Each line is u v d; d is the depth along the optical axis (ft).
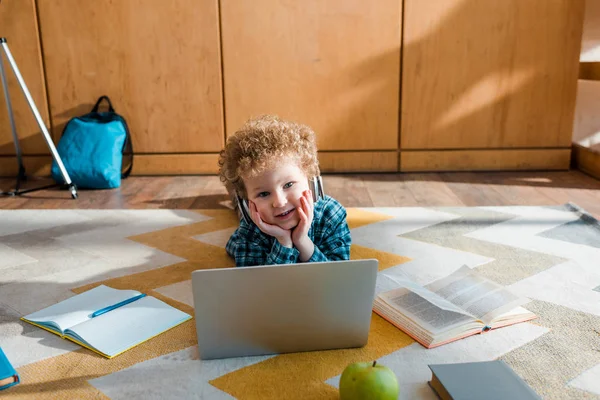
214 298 3.86
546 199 8.14
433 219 7.16
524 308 4.63
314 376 3.86
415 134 9.80
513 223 6.93
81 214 7.70
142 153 9.91
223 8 9.26
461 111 9.69
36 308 4.91
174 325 4.52
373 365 3.40
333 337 4.13
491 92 9.61
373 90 9.61
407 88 9.59
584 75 9.62
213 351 4.05
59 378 3.87
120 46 9.43
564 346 4.15
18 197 8.69
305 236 4.44
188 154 9.89
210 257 6.08
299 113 9.70
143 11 9.30
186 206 8.11
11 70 9.52
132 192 8.91
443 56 9.46
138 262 5.95
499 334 4.33
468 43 9.41
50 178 9.81
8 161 9.91
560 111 9.65
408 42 9.41
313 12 9.29
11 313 4.82
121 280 5.48
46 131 8.59
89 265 5.88
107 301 4.81
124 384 3.79
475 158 9.87
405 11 9.29
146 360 4.06
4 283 5.45
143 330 4.40
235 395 3.67
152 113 9.71
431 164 9.92
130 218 7.50
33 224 7.27
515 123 9.72
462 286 4.95
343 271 3.90
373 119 9.74
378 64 9.50
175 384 3.79
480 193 8.52
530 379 3.76
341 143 9.85
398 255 5.96
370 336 4.37
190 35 9.37
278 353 4.14
